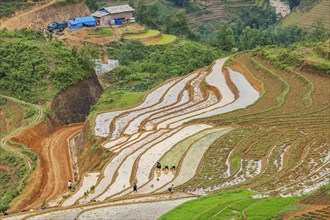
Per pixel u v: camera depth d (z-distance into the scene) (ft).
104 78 404.57
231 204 161.89
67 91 336.49
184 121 268.82
